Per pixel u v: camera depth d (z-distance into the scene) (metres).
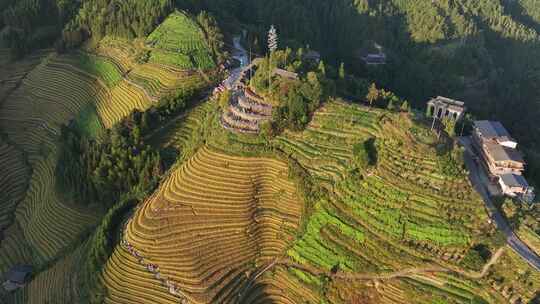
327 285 67.19
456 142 77.00
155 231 74.69
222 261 71.25
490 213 66.75
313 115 85.69
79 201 94.12
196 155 86.31
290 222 75.31
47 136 117.75
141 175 87.75
